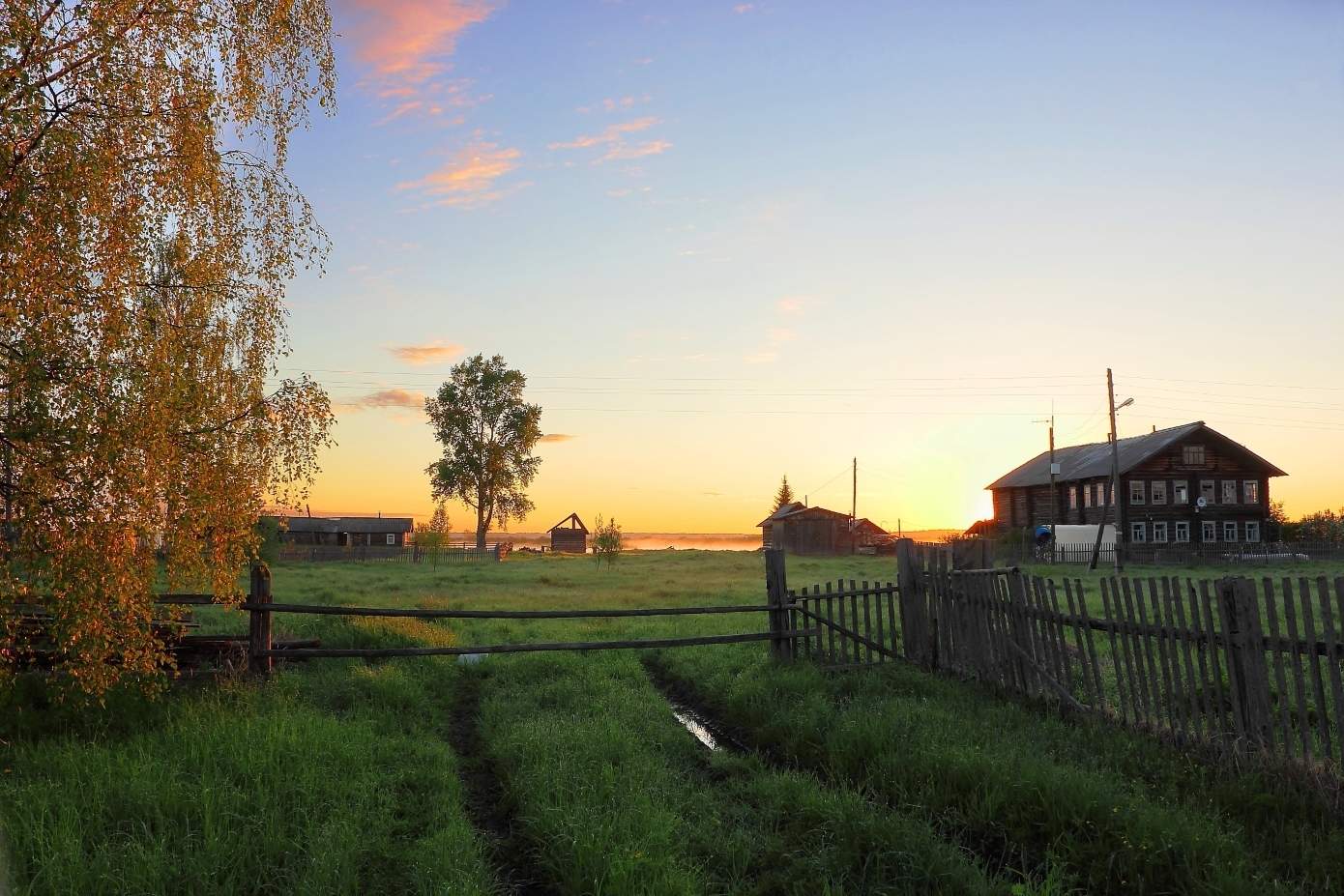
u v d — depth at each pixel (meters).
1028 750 6.55
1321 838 5.11
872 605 17.42
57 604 6.86
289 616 16.34
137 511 7.04
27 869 4.78
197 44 7.88
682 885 4.67
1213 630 6.62
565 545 100.00
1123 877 4.70
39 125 6.88
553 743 7.43
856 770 6.69
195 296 8.10
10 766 6.73
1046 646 8.52
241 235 8.87
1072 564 46.53
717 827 5.71
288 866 5.05
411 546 63.84
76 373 6.86
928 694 9.32
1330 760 5.76
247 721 7.75
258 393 8.49
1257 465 56.53
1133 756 6.70
